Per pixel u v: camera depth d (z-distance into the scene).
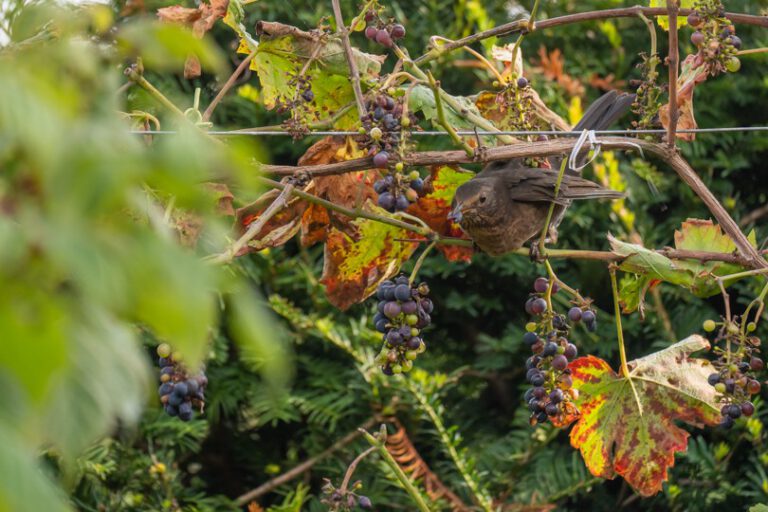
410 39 10.66
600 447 5.93
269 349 1.56
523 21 6.10
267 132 5.64
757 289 9.62
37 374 1.29
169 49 1.66
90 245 1.36
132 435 8.29
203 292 1.43
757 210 10.84
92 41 1.96
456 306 10.28
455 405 10.72
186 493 9.20
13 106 1.34
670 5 5.50
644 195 10.33
